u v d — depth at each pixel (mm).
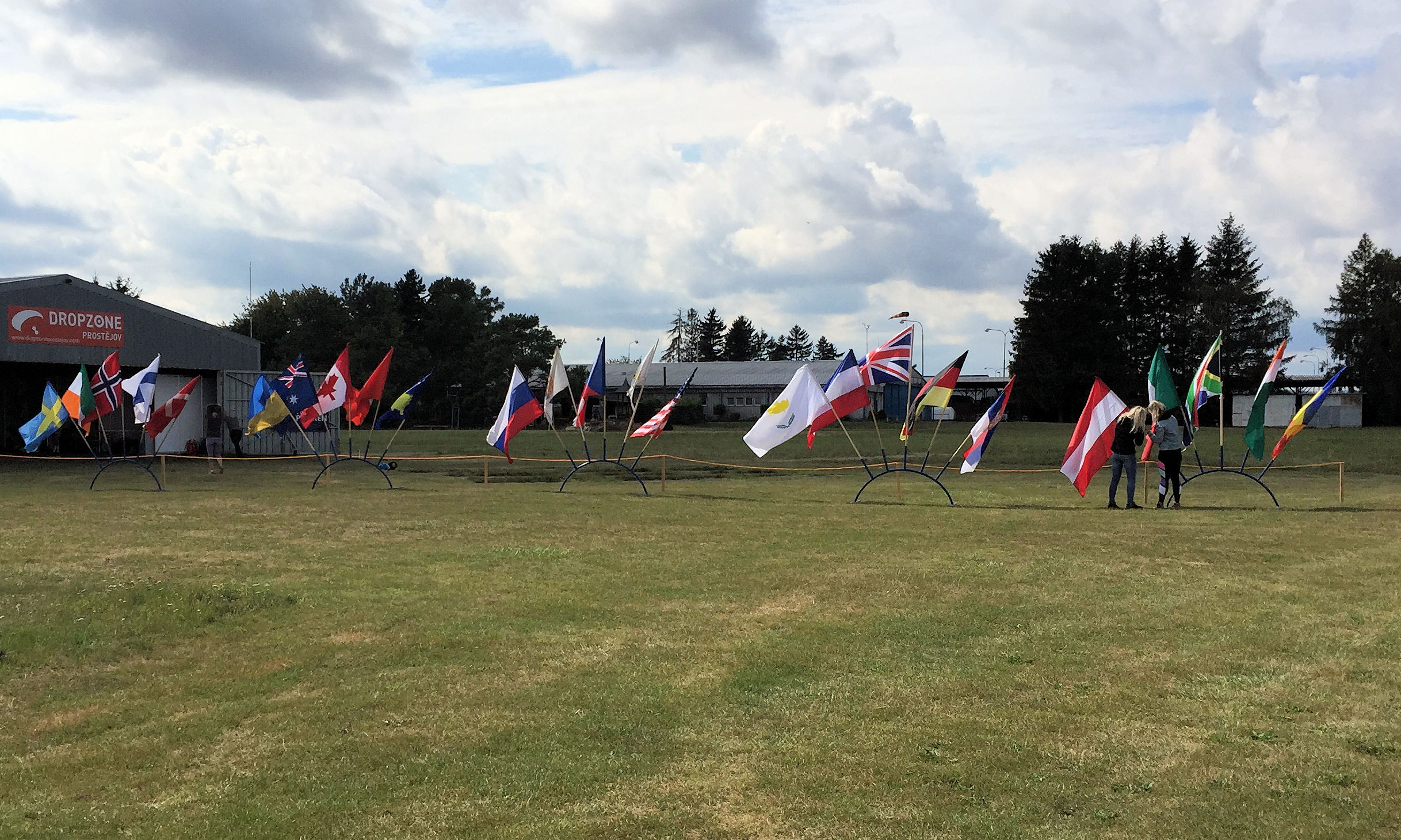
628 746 5770
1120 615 8828
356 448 35312
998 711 6316
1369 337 75438
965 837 4625
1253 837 4609
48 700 6715
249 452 31344
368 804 5012
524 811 4930
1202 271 84938
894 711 6332
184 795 5168
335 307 70125
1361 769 5367
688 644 7930
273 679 7074
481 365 72500
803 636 8164
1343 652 7582
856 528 14266
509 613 8977
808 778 5281
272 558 11750
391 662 7477
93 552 12125
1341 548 12430
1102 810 4906
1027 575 10664
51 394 21500
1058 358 82438
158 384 30609
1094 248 85438
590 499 18406
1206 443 39188
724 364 86188
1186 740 5809
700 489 20672
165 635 8195
